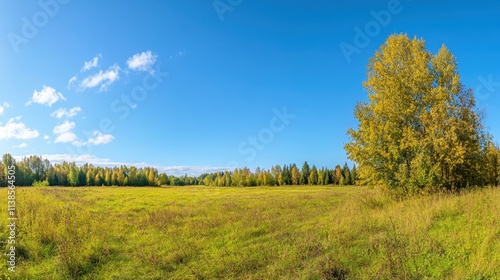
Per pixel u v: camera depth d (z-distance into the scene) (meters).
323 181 103.94
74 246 11.07
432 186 19.38
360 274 8.14
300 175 106.81
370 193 24.59
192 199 34.62
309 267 8.88
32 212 14.24
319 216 17.89
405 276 7.43
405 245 9.62
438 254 8.71
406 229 11.11
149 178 99.50
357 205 20.31
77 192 36.62
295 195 40.19
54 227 13.03
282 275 8.73
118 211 21.94
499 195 14.49
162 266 10.16
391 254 8.76
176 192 50.12
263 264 9.81
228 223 16.11
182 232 14.48
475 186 19.91
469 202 14.04
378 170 21.84
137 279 9.23
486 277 7.07
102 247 11.84
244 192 51.59
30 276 9.15
